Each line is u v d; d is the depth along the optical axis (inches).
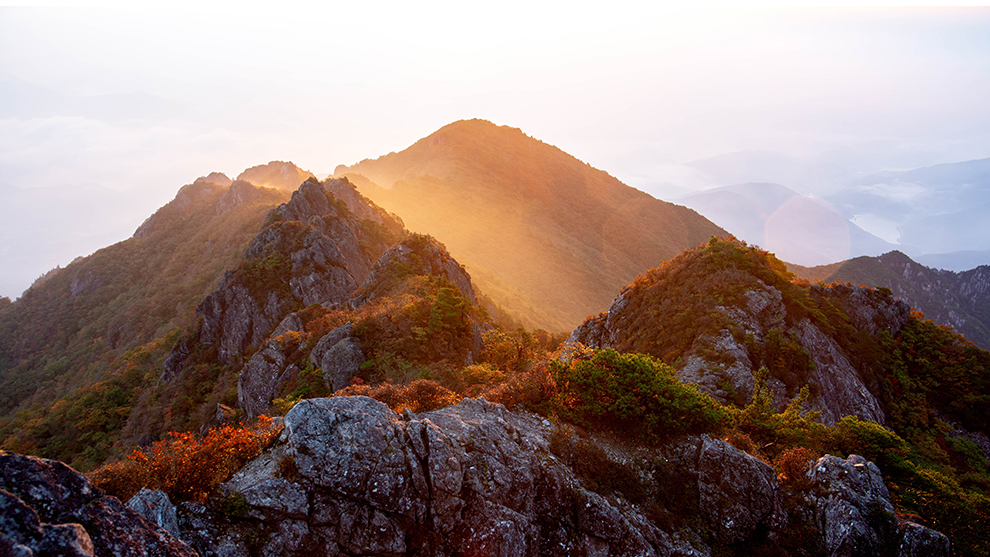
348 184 4771.2
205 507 512.7
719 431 837.8
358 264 3590.1
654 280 1845.5
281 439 611.8
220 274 4736.7
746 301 1531.7
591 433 799.1
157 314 4490.7
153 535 376.2
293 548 520.1
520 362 1865.2
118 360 3754.9
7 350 4933.6
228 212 6008.9
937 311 6437.0
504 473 652.7
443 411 742.5
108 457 2445.9
